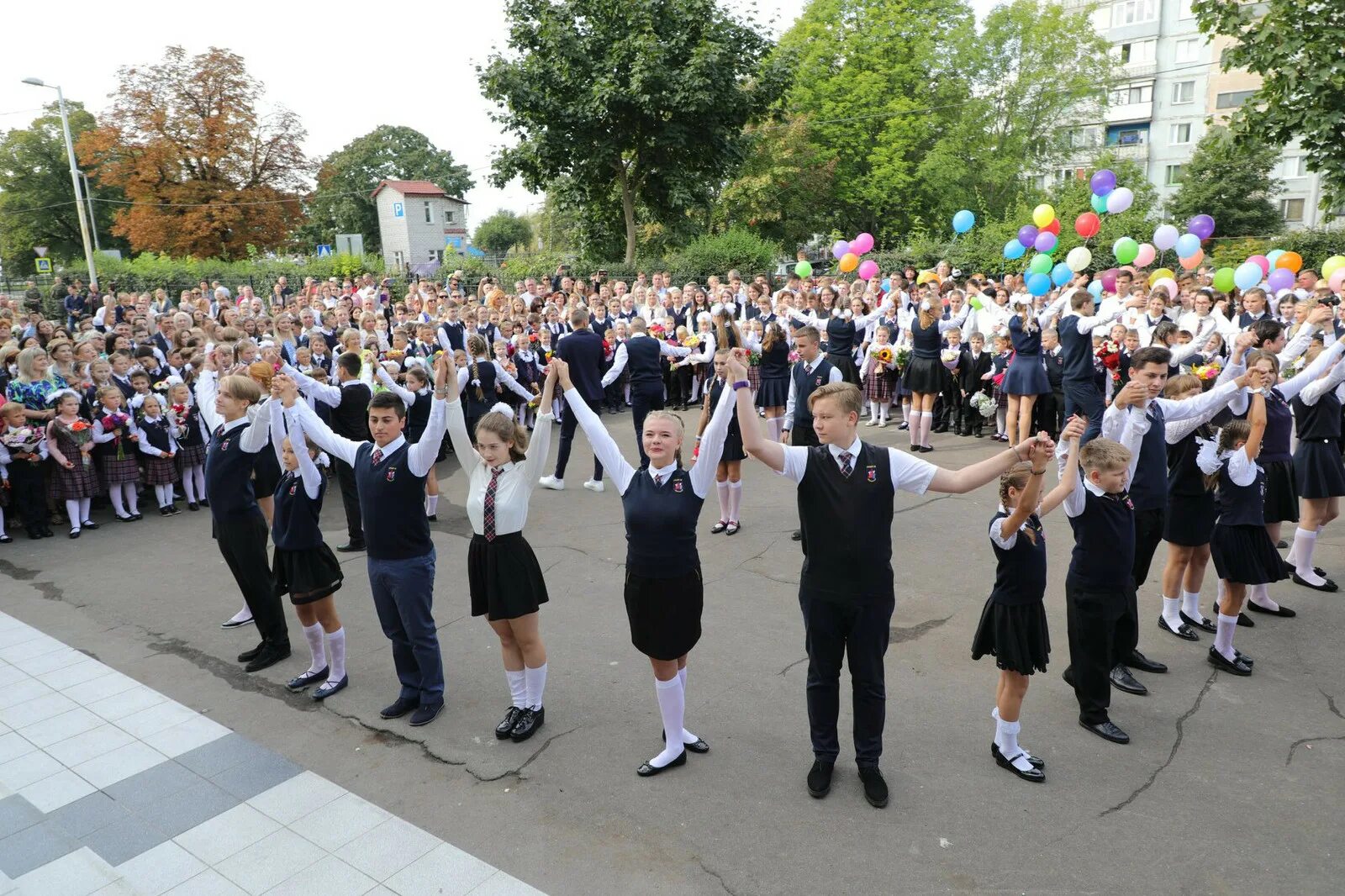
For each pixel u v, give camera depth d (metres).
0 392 8.84
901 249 26.72
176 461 8.63
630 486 3.72
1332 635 5.05
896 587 5.98
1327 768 3.76
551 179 23.95
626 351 8.66
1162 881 3.08
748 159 30.84
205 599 6.29
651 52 21.62
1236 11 13.62
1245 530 4.46
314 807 3.73
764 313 13.59
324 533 7.75
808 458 3.45
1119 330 9.00
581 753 4.05
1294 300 9.72
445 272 25.42
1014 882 3.09
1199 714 4.25
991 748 3.95
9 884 3.30
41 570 7.02
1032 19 37.47
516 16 22.64
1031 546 3.62
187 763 4.12
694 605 3.70
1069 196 23.08
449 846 3.43
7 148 50.81
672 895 3.10
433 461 4.20
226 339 9.17
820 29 35.19
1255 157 31.80
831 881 3.13
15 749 4.30
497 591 4.04
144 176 39.34
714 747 4.05
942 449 9.91
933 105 35.78
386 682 4.91
